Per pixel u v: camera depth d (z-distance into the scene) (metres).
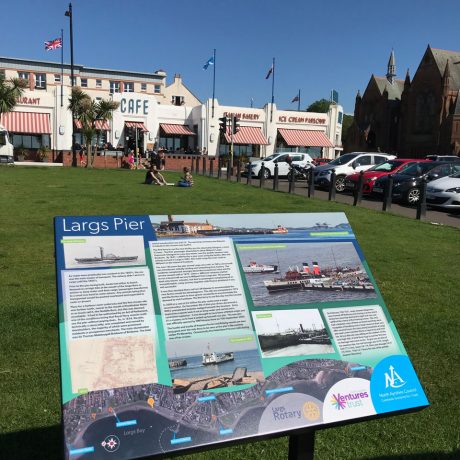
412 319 5.24
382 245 8.95
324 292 2.49
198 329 2.20
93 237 2.27
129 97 46.62
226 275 2.38
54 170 27.23
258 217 2.64
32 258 7.16
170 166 41.62
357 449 3.06
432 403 3.61
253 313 2.31
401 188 17.08
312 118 54.62
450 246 9.16
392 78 79.50
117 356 2.04
